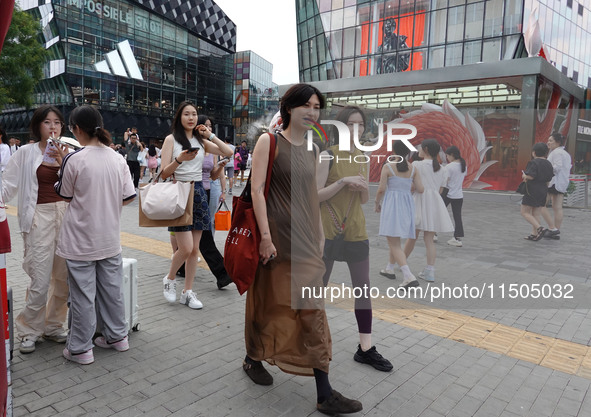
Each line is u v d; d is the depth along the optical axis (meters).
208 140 3.82
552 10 27.03
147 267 5.11
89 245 2.67
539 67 13.70
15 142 16.08
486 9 25.06
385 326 3.51
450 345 3.18
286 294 2.31
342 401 2.28
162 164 3.63
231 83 54.12
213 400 2.40
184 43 47.31
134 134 12.50
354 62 30.25
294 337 2.31
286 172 2.25
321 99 2.12
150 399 2.39
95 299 2.92
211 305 3.91
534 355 3.05
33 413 2.21
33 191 2.80
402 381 2.65
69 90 36.56
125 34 40.72
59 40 35.75
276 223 2.29
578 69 31.39
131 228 7.51
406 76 15.75
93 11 37.81
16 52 24.25
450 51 26.45
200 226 3.79
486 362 2.93
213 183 5.19
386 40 28.73
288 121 2.25
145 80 43.00
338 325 3.51
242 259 2.23
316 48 32.53
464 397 2.50
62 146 2.73
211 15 50.75
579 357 3.03
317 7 31.91
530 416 2.34
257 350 2.41
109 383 2.54
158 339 3.17
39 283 2.85
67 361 2.79
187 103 3.68
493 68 14.52
